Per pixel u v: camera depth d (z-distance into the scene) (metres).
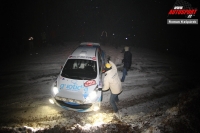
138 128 3.99
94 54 6.25
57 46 14.69
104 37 16.66
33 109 5.02
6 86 6.43
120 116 4.91
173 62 12.08
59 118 4.65
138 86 7.30
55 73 8.12
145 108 5.45
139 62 11.27
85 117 4.77
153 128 3.76
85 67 5.65
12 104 5.21
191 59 13.98
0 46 12.17
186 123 3.77
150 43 20.78
